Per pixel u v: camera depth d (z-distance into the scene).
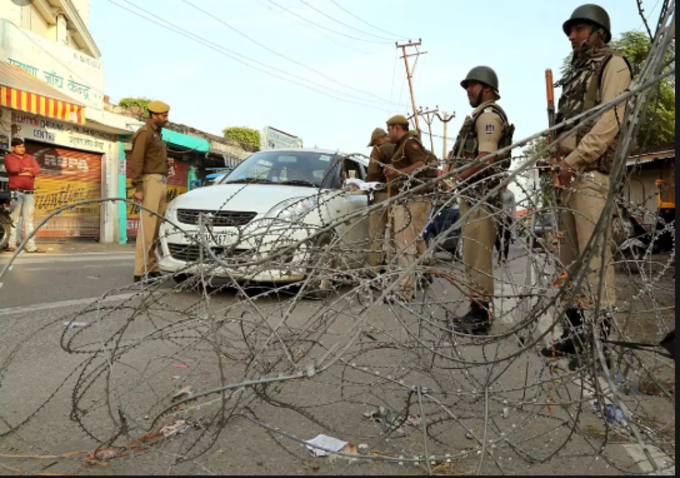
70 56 14.61
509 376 3.02
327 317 2.62
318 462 1.99
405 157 5.55
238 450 2.08
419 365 2.60
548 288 2.51
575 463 2.02
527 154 2.47
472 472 1.93
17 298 5.28
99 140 15.58
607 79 3.24
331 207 5.60
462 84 4.37
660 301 3.35
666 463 1.99
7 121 12.30
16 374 2.97
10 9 13.89
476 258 3.79
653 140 12.93
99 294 5.58
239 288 2.18
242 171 6.48
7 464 1.95
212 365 3.10
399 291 2.17
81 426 2.12
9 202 10.36
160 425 2.29
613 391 1.72
